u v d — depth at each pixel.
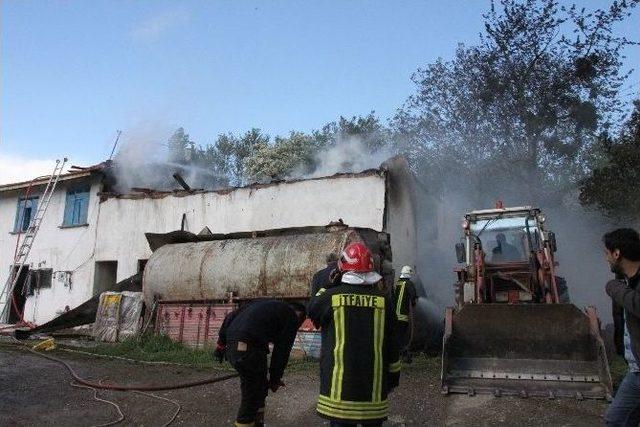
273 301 5.33
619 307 3.90
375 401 3.51
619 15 17.47
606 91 17.91
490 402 6.65
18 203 21.03
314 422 6.40
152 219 17.17
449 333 7.58
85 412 6.85
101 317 13.37
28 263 19.83
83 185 19.09
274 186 15.22
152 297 12.86
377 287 3.81
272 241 11.84
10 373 8.84
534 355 7.45
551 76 18.30
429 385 7.59
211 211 16.17
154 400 7.25
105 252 17.86
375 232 11.92
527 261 9.65
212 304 11.94
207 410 6.80
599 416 6.03
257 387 5.11
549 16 18.20
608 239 3.73
